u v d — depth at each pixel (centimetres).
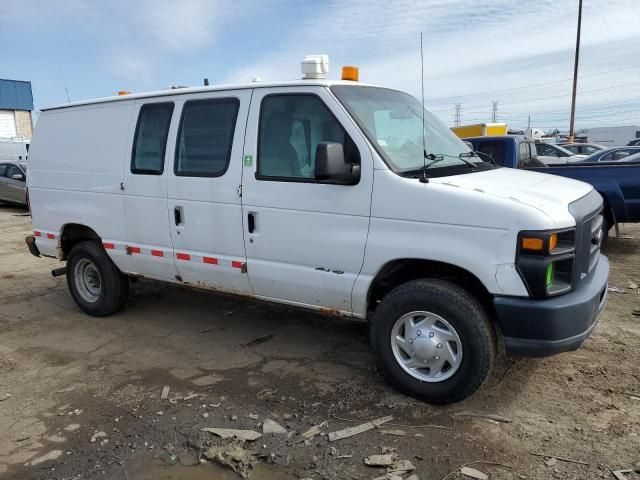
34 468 325
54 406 399
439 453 323
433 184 358
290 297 432
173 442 346
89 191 551
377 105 425
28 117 3625
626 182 755
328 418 367
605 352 448
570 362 432
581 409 363
